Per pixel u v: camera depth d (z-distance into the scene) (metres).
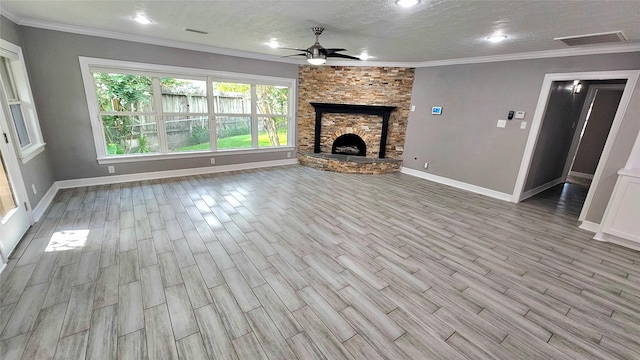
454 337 1.79
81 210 3.48
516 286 2.34
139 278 2.24
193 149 5.28
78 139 4.15
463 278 2.42
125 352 1.59
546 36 3.14
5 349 1.57
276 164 6.34
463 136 5.07
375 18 2.82
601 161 3.40
